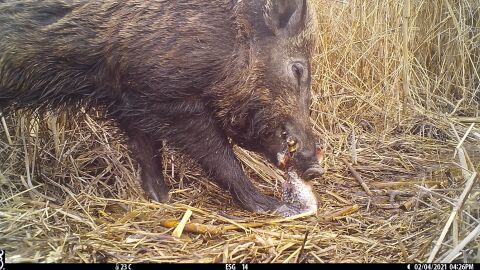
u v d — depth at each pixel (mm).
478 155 1535
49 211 1207
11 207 1211
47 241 1075
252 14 1188
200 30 1155
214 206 1328
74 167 1398
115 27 1162
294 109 1233
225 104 1206
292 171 1268
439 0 1991
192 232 1150
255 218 1237
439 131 1756
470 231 1078
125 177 1393
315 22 1257
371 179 1504
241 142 1274
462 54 1898
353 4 1938
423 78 1949
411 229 1189
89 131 1521
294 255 1058
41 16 1183
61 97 1245
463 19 1983
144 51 1157
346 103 1868
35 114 1348
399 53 1883
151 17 1155
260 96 1217
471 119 1801
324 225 1219
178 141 1242
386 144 1687
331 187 1450
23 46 1189
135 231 1137
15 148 1423
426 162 1579
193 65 1160
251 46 1196
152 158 1320
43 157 1438
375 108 1827
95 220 1189
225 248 1054
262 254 1064
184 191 1397
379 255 1091
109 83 1205
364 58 1897
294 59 1223
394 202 1355
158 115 1218
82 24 1172
